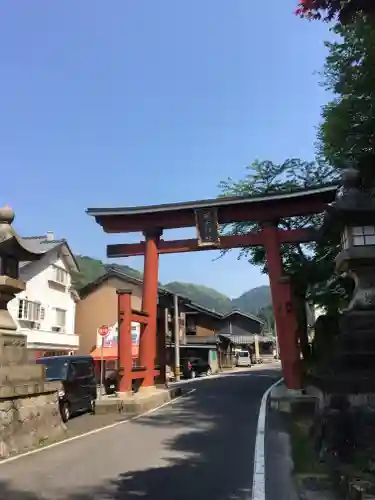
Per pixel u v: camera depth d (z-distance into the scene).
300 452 9.09
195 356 51.38
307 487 6.79
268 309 91.81
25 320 29.83
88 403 18.00
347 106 14.74
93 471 8.48
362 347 7.85
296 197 20.23
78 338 37.28
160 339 27.92
